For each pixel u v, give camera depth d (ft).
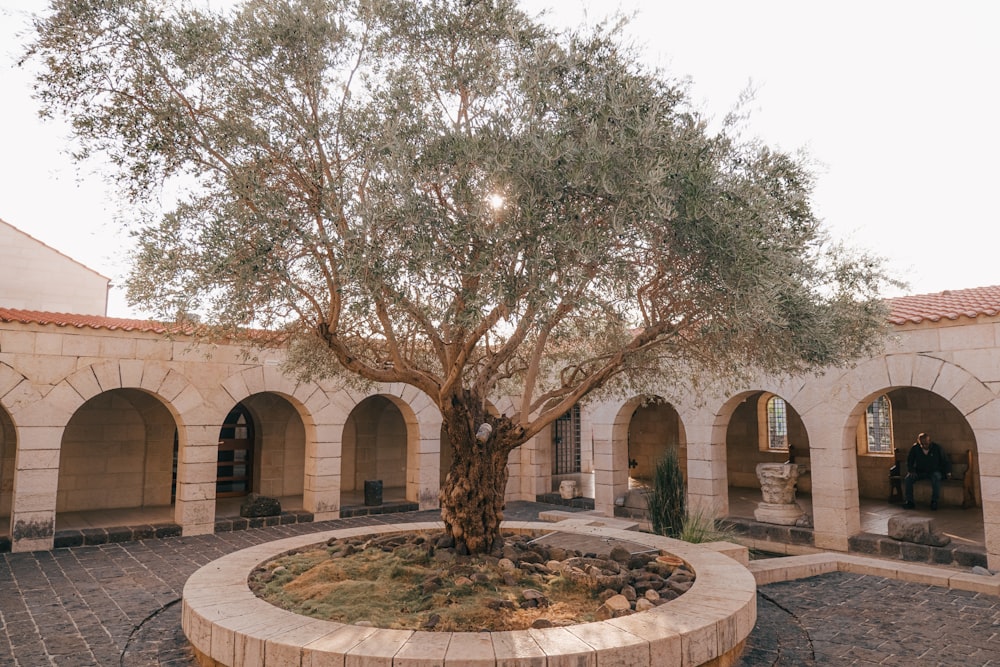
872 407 62.23
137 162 21.80
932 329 37.65
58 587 30.27
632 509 52.03
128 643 22.41
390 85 23.59
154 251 21.03
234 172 21.75
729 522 46.91
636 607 20.42
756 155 22.80
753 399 69.51
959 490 53.57
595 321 28.58
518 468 63.62
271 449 59.62
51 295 61.57
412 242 18.95
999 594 28.94
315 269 23.17
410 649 16.25
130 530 42.19
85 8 20.04
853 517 41.55
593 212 19.40
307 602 20.83
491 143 19.70
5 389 38.24
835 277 26.71
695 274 21.04
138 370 42.86
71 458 50.08
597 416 55.57
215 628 18.37
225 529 45.73
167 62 21.57
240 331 26.81
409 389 55.31
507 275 18.98
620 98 19.60
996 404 34.91
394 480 67.72
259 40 21.63
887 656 21.45
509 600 20.61
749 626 20.59
